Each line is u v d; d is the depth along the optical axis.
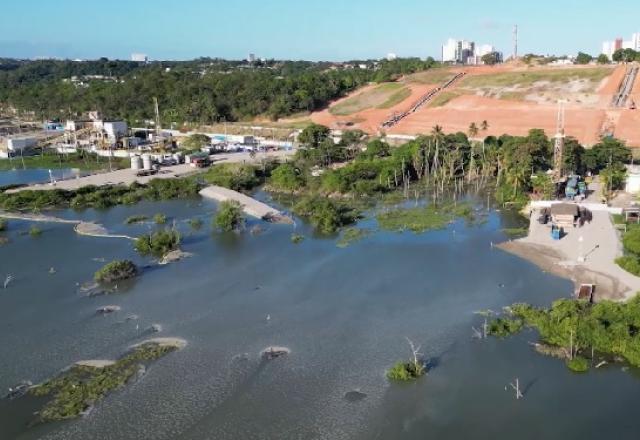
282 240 132.88
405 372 74.75
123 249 128.38
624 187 159.75
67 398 71.88
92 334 88.06
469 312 92.81
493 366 77.38
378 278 108.06
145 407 70.12
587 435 64.31
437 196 168.00
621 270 105.44
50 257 123.81
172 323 91.38
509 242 124.19
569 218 130.12
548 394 71.25
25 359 81.12
